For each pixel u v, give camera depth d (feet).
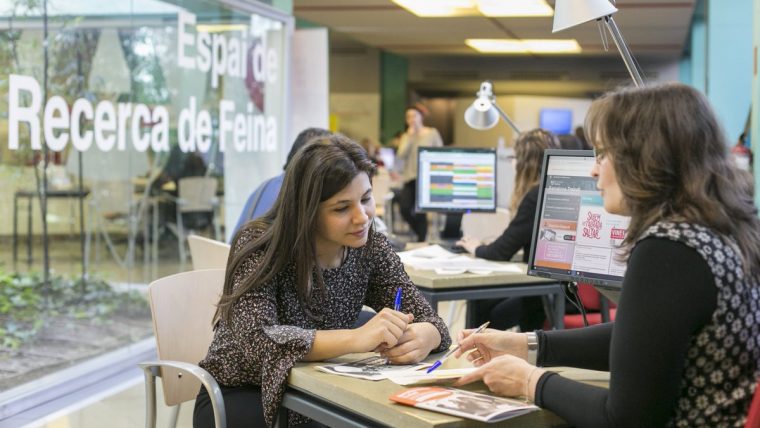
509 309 13.66
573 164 8.19
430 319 7.37
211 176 20.31
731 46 30.78
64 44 15.44
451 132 61.57
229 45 20.75
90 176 16.31
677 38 44.29
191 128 19.47
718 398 4.83
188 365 7.07
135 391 15.02
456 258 12.93
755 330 4.85
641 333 4.76
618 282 7.64
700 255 4.73
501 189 26.61
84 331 16.12
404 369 6.36
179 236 19.31
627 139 5.04
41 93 14.93
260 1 21.71
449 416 5.06
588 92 58.59
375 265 7.67
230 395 7.03
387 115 59.16
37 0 14.74
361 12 38.11
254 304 6.79
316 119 23.20
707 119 5.00
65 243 15.67
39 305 14.96
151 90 18.04
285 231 6.89
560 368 6.60
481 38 46.57
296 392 6.32
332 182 6.81
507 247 12.84
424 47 51.96
